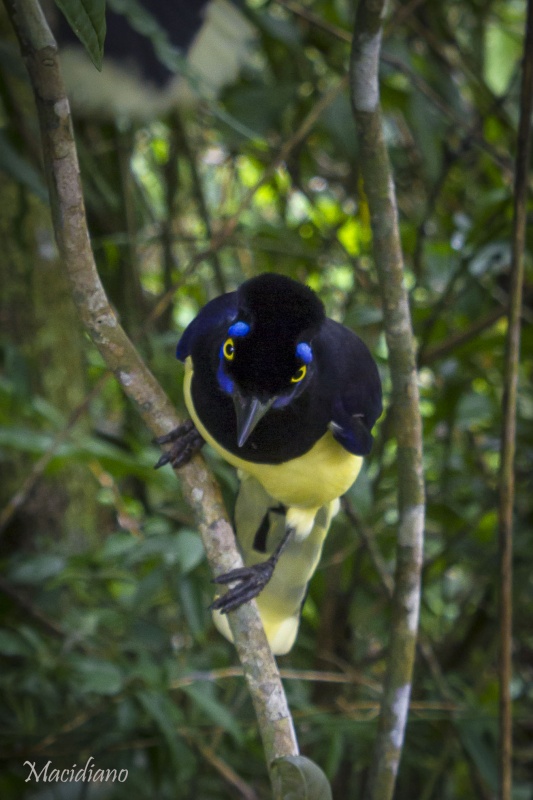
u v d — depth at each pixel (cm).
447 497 993
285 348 513
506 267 1012
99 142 1066
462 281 1002
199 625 782
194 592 785
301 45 953
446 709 841
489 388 1046
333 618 973
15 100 889
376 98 518
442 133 960
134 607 766
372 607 1001
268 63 1100
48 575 814
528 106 607
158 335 1020
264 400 521
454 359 965
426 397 1055
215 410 561
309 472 604
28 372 848
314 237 1144
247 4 898
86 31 374
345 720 823
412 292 945
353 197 1095
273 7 1100
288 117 1126
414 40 1096
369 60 506
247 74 1023
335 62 1052
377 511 949
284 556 684
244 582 554
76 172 452
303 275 1131
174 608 1040
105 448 789
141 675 759
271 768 440
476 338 923
